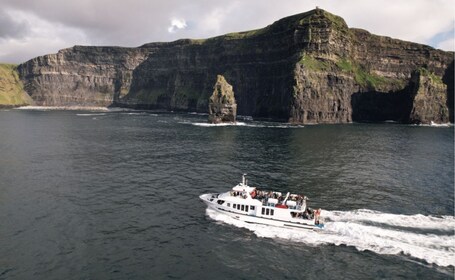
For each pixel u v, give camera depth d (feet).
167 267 118.83
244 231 146.41
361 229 146.41
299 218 146.41
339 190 208.44
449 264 122.42
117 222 155.33
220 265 120.57
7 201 180.75
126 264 120.06
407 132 583.58
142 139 430.20
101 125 622.54
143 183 218.59
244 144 391.45
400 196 200.54
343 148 374.22
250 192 161.79
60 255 125.08
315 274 116.16
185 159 298.76
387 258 126.11
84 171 249.14
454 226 154.10
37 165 267.80
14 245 131.64
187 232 145.59
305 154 330.13
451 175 258.37
